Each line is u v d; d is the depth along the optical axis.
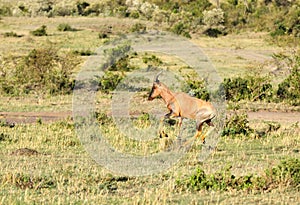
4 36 156.62
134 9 198.88
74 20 190.62
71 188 32.44
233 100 72.06
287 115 65.50
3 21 189.62
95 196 30.86
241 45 149.12
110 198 30.80
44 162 39.72
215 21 178.12
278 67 95.12
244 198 30.98
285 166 34.75
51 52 89.31
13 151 43.00
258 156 42.62
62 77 81.62
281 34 160.12
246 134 50.66
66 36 158.75
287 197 31.28
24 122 58.84
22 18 198.25
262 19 183.50
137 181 34.94
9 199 29.81
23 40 148.50
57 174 35.84
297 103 72.75
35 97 76.50
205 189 32.84
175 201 30.28
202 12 193.00
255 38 165.38
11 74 85.25
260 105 71.00
